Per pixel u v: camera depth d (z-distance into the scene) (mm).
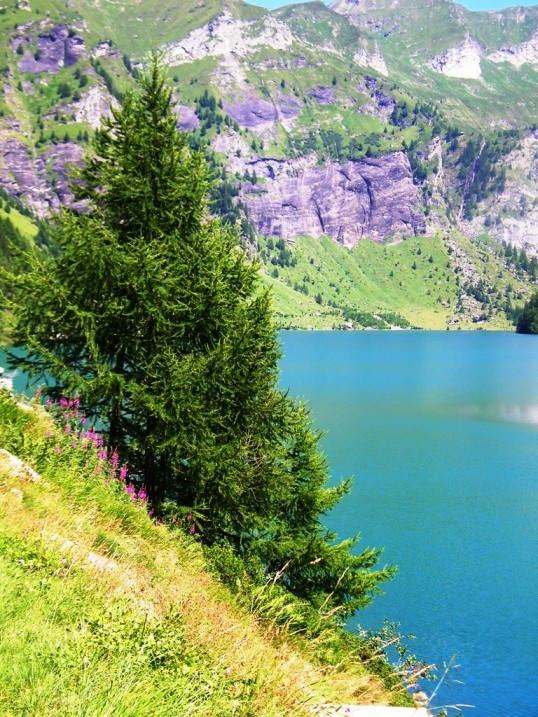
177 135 18109
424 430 97750
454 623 36406
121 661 5043
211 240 18625
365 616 37156
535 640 34500
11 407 13398
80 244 16188
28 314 16734
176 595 8875
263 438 18375
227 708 5270
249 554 18234
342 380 162875
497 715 27875
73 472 12344
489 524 53750
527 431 97625
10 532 7672
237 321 18297
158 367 17359
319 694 6820
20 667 4387
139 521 12734
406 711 6941
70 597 6320
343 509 57750
